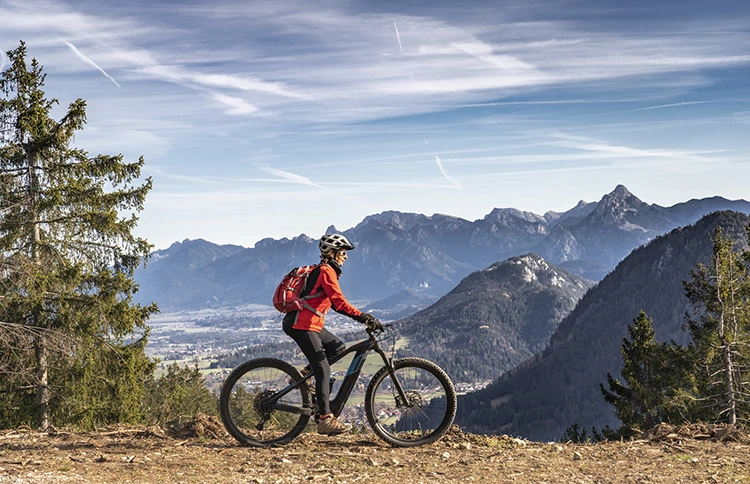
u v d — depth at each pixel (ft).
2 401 50.39
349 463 18.21
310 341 20.03
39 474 16.84
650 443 20.56
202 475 16.93
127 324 54.24
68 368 52.70
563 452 19.60
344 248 20.45
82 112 55.31
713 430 21.44
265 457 18.95
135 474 16.93
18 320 51.34
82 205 54.95
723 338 73.20
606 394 89.25
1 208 52.34
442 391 20.86
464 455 19.24
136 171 56.59
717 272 78.33
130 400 54.75
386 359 20.49
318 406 20.10
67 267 53.36
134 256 56.03
